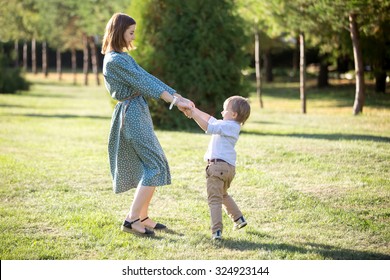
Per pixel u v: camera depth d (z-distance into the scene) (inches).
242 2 786.8
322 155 417.7
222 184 237.0
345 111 839.1
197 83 621.3
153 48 622.2
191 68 621.3
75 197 312.5
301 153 426.9
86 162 416.5
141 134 242.1
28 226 257.9
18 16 1467.8
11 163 407.8
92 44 1775.3
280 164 393.1
